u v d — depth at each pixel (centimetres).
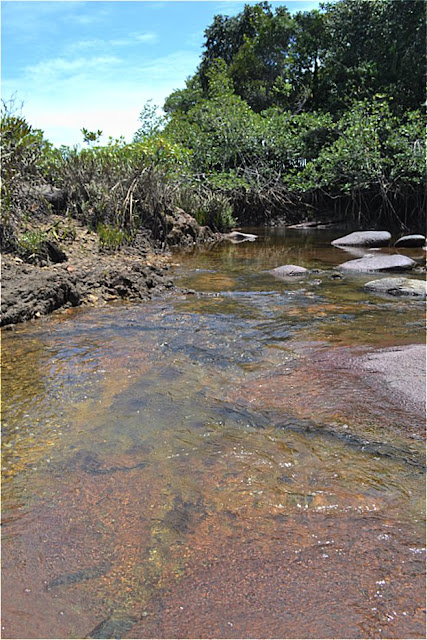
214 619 185
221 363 439
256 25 3178
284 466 285
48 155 1125
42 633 181
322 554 217
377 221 2008
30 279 620
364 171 1889
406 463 287
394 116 2077
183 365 433
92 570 210
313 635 178
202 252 1159
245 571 208
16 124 910
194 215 1480
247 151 2178
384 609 189
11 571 209
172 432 321
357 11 2303
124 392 379
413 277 838
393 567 210
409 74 2222
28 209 959
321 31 2484
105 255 901
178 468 282
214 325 553
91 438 314
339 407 355
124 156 1255
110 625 184
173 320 570
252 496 258
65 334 514
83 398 369
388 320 578
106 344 484
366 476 275
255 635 178
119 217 1123
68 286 632
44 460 290
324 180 1975
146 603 193
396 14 2238
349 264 938
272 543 224
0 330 526
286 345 489
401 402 360
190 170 1914
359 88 2250
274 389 386
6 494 260
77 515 243
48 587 201
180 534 230
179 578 205
